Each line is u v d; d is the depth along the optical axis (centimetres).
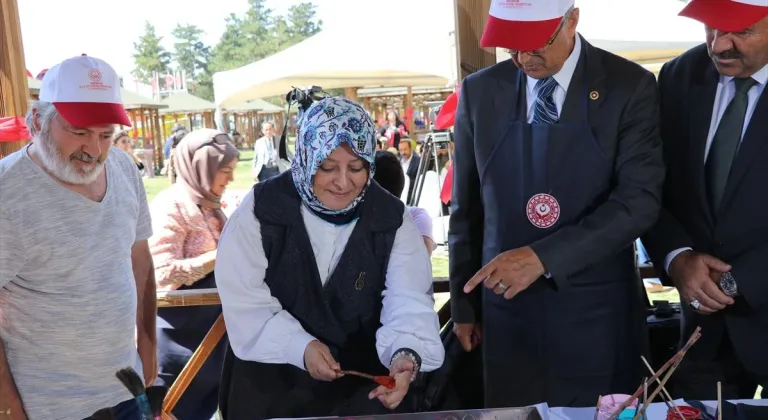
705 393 190
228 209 431
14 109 251
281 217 161
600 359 179
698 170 179
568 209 175
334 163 154
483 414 144
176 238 279
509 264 165
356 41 723
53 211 176
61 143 172
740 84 172
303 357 156
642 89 173
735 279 170
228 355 176
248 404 169
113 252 189
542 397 183
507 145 179
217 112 825
